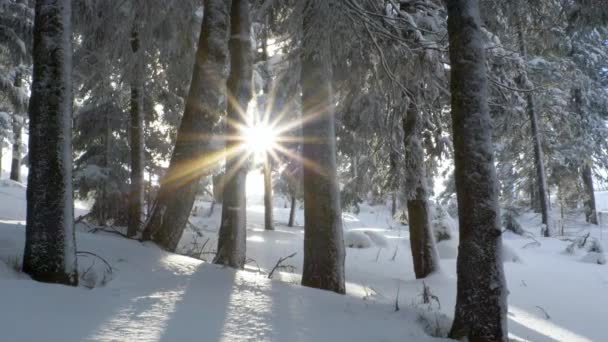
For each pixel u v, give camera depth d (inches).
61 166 198.7
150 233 298.2
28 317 148.6
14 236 269.4
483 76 199.3
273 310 194.2
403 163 408.2
